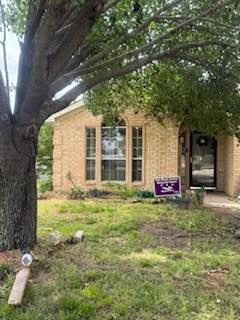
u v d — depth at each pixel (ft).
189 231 16.06
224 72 15.64
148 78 19.51
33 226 12.48
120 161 28.96
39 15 11.24
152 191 27.04
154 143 28.32
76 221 18.29
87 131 29.30
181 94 20.63
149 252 12.61
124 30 13.43
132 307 8.36
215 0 12.76
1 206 12.10
